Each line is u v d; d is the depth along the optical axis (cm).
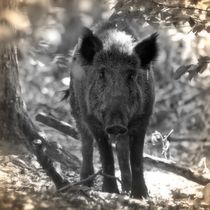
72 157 1285
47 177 1090
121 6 1014
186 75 1967
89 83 1031
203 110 1917
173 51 1967
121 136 1059
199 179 1194
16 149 1244
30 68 2002
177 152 1722
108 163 1074
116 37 1059
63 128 1395
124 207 875
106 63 990
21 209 751
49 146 1257
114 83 966
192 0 981
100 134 1064
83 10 862
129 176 1070
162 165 1270
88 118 1066
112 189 1066
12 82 1284
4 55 1266
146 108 1052
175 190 1048
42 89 1992
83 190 906
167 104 1966
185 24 1098
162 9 994
